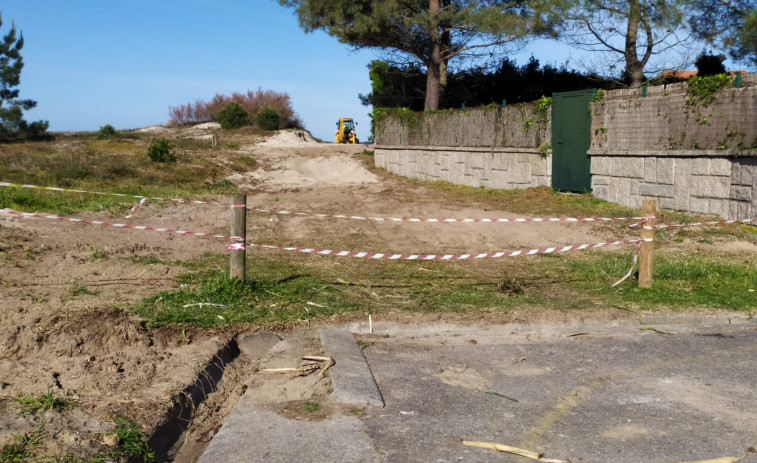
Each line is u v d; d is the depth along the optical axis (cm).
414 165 2284
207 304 698
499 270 949
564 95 1634
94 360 533
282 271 895
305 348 598
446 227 1343
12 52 2612
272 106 4456
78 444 389
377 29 2361
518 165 1803
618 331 682
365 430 443
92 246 984
